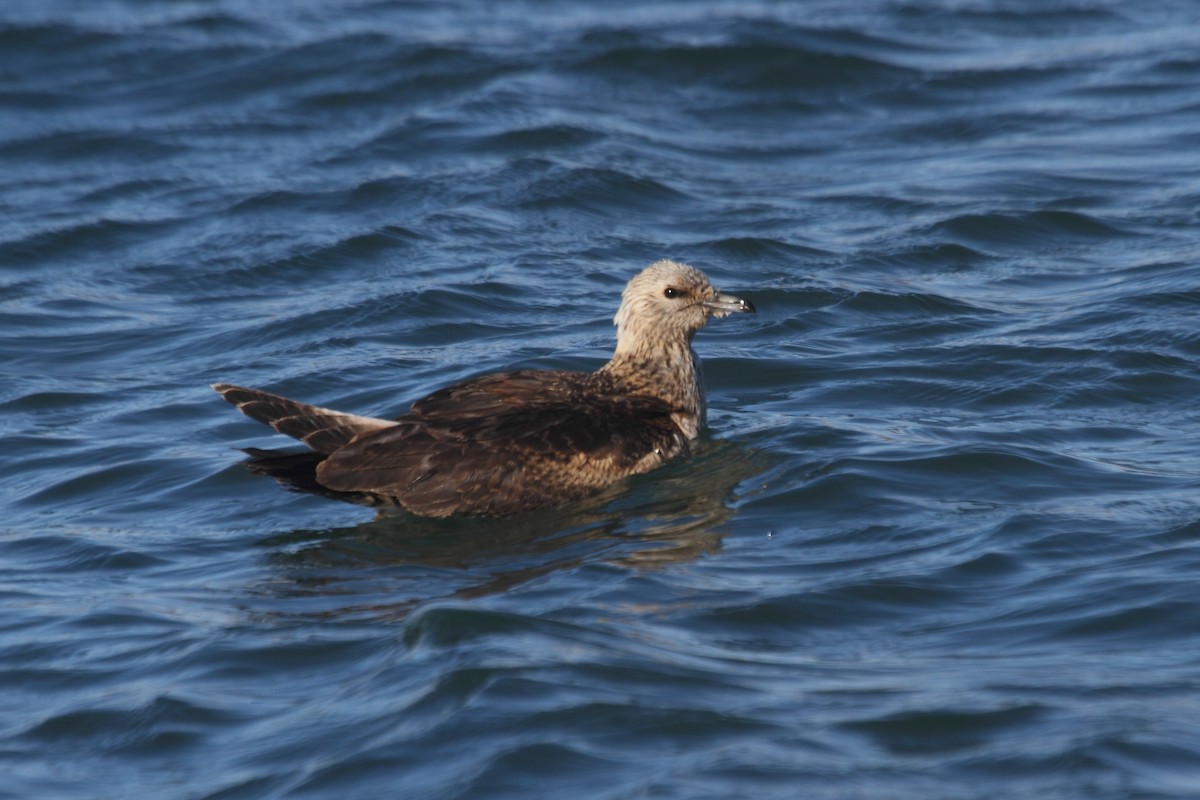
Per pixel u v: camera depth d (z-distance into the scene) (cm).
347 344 1955
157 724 1051
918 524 1344
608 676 1066
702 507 1415
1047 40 3297
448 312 2055
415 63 3161
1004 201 2412
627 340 1577
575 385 1551
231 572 1323
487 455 1416
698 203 2486
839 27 3322
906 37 3309
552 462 1435
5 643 1195
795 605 1184
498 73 3102
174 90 3094
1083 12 3478
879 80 3056
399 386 1795
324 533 1405
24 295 2186
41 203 2552
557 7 3619
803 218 2397
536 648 1105
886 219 2369
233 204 2517
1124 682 1041
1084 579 1208
